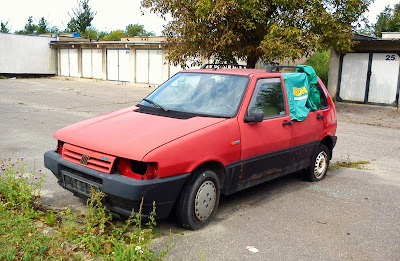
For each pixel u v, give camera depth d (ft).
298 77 19.57
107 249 12.12
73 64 114.52
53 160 14.90
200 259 12.40
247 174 16.42
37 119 38.14
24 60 113.29
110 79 104.53
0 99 54.54
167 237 13.76
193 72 18.85
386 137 37.19
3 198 15.46
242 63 75.36
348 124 44.37
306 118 19.58
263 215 16.52
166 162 12.94
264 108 17.16
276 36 51.19
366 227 15.81
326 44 53.88
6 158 23.12
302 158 19.97
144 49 95.35
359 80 64.34
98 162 13.46
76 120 38.45
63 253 11.89
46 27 183.52
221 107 16.16
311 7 51.42
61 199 16.75
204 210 14.51
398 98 60.85
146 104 17.42
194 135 13.96
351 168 25.35
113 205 13.51
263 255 12.98
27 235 12.78
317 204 18.22
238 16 51.62
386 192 20.54
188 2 53.16
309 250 13.55
